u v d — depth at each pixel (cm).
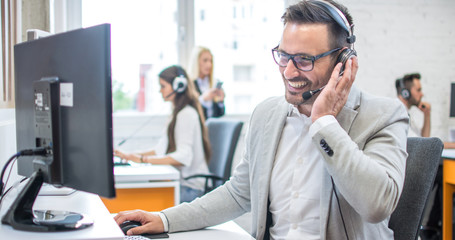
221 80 414
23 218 102
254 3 432
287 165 134
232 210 140
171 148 297
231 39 429
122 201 220
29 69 116
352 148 112
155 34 409
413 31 448
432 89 453
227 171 275
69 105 101
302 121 134
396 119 125
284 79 126
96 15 391
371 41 442
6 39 193
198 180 300
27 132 118
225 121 299
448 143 401
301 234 128
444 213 327
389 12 443
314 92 123
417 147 132
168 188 225
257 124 142
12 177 159
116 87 407
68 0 380
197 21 420
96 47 93
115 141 397
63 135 104
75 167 101
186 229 132
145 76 411
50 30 302
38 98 108
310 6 122
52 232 96
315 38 120
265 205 134
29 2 288
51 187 157
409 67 449
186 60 418
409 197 129
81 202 139
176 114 300
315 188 128
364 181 109
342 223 122
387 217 120
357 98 129
